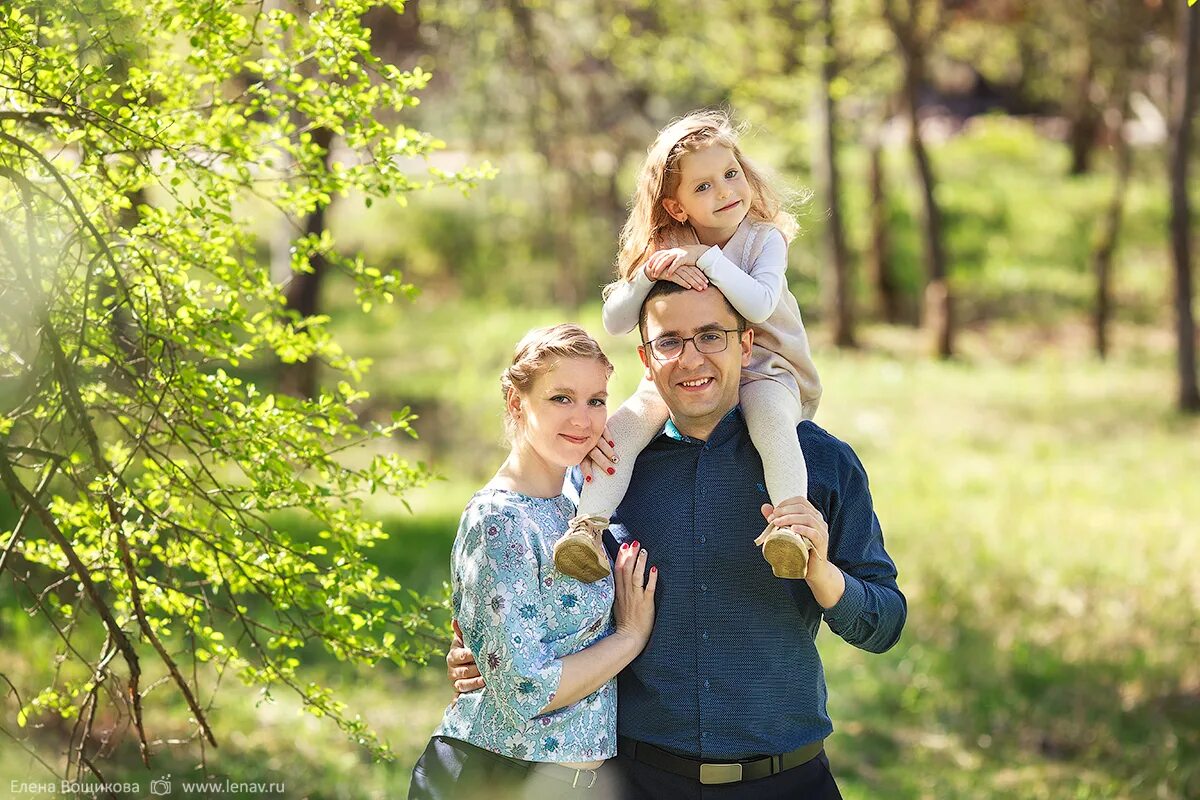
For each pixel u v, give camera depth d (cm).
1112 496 1262
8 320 390
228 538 408
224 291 401
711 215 342
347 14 386
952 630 897
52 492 460
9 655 721
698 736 321
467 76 1245
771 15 1510
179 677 379
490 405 1603
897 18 2164
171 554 409
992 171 3167
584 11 1292
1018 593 966
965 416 1686
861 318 2542
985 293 2575
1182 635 881
